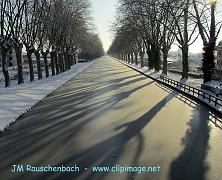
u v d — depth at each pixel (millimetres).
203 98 25922
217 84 36719
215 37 38438
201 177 10641
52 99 28781
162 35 58906
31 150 13766
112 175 10852
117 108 23469
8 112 22109
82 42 94938
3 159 12742
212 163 11914
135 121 19016
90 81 47125
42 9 50344
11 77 64062
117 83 43344
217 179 10492
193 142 14586
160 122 18734
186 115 20875
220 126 17766
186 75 48250
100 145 14234
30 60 50031
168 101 27016
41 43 53906
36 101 27203
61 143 14680
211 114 21203
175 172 11047
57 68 68750
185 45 47750
